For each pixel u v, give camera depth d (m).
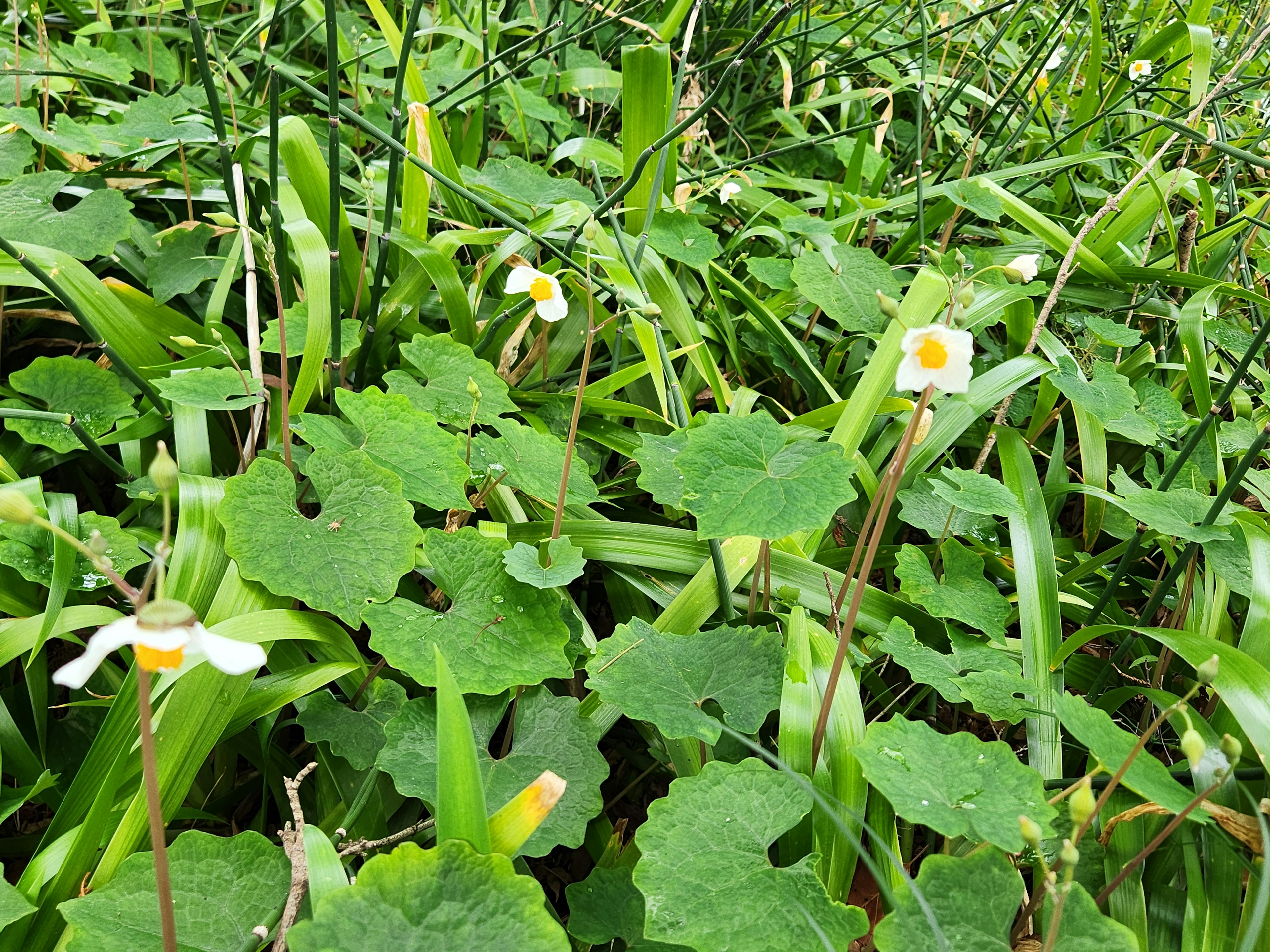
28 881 0.35
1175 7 1.14
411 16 0.54
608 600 0.59
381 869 0.31
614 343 0.66
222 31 0.88
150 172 0.65
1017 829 0.33
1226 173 0.78
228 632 0.41
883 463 0.60
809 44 0.94
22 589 0.46
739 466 0.40
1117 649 0.52
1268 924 0.37
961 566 0.52
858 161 0.82
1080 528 0.67
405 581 0.52
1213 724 0.45
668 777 0.52
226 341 0.58
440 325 0.67
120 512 0.59
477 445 0.51
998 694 0.43
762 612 0.49
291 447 0.52
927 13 1.06
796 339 0.69
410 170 0.63
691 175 0.78
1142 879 0.40
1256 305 0.75
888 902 0.32
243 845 0.36
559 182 0.72
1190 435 0.63
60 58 0.73
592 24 0.97
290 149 0.60
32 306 0.61
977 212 0.68
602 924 0.38
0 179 0.60
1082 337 0.72
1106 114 0.80
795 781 0.35
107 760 0.38
